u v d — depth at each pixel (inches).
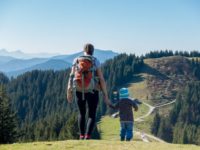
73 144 485.4
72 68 521.7
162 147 480.1
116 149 461.4
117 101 642.2
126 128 629.6
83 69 509.0
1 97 2469.2
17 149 473.1
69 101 529.3
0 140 2294.5
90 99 515.5
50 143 498.6
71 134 3476.9
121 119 629.0
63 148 466.9
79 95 515.2
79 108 522.6
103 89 520.1
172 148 475.5
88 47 522.0
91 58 516.4
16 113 2497.5
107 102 529.0
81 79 509.0
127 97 633.0
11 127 2330.2
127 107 627.2
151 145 491.5
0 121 2298.2
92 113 520.7
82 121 526.0
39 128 5009.8
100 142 498.6
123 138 632.4
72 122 3526.1
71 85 524.1
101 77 518.0
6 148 482.3
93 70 513.0
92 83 510.9
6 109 2351.1
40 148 469.7
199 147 489.1
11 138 2320.4
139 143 502.6
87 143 490.0
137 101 639.1
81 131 530.0
